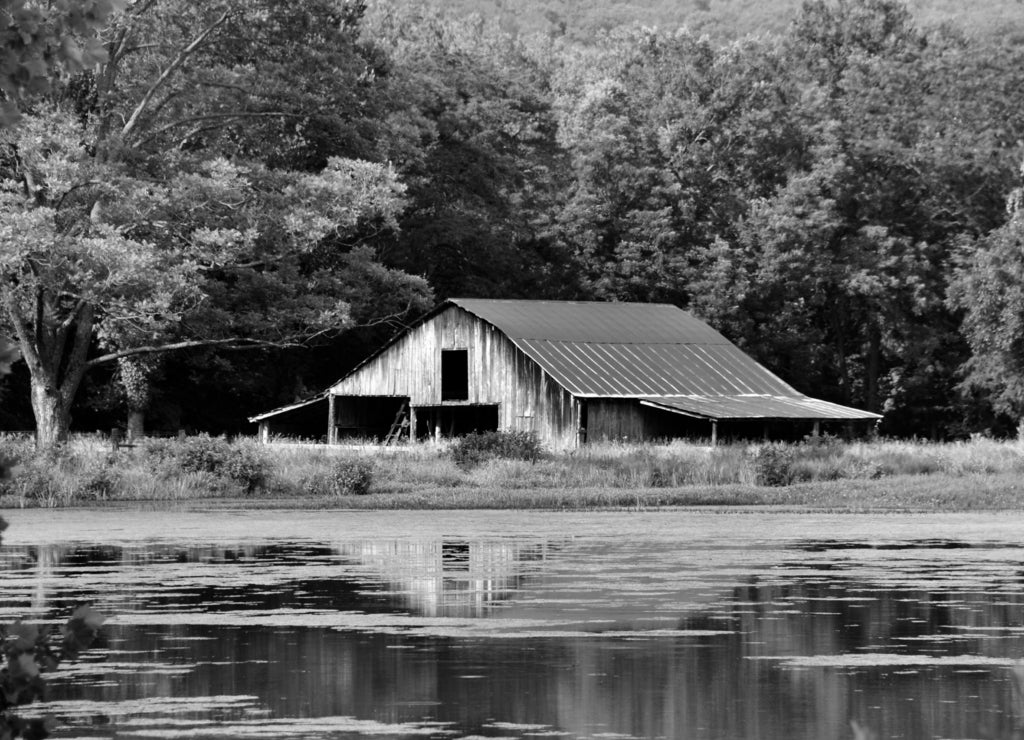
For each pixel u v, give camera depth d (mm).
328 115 109562
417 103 137875
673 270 148250
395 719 21625
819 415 107000
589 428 106625
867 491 74875
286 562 43000
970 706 22500
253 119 107375
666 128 164625
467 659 26453
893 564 42625
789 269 146000
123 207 90750
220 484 75438
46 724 11969
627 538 51812
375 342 137500
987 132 150250
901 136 154500
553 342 111000
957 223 152750
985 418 148750
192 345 101312
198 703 22781
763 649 27562
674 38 175125
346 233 116938
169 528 56406
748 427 111500
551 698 23094
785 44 183750
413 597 34812
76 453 80188
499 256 142875
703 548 47875
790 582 38000
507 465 84438
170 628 30000
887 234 149500
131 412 116188
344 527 56844
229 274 113000
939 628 30078
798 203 148500
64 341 99625
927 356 148750
